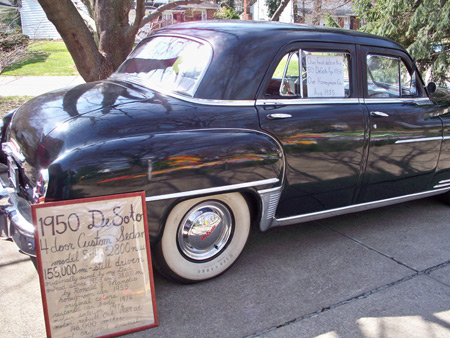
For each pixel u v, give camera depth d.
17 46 9.70
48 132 2.61
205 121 2.89
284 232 4.10
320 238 4.00
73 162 2.39
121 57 6.07
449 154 4.39
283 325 2.71
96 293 2.46
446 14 8.50
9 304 2.80
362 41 3.77
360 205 3.94
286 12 28.55
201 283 3.14
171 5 6.74
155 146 2.61
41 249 2.31
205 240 3.05
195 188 2.75
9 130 3.33
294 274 3.33
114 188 2.48
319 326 2.72
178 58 3.34
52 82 12.65
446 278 3.37
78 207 2.38
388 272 3.42
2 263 3.31
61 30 5.28
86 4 7.45
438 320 2.84
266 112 3.16
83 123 2.59
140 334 2.55
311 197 3.53
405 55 4.09
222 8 30.27
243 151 2.90
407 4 9.20
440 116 4.23
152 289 2.58
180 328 2.62
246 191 3.02
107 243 2.46
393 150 3.88
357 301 3.01
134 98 3.00
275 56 3.23
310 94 3.45
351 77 3.68
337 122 3.47
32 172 2.62
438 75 9.47
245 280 3.21
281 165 3.17
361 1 10.60
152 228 2.69
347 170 3.63
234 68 3.09
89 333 2.43
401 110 3.94
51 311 2.35
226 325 2.68
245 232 3.21
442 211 4.85
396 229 4.29
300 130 3.28
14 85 11.84
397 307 2.96
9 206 2.78
